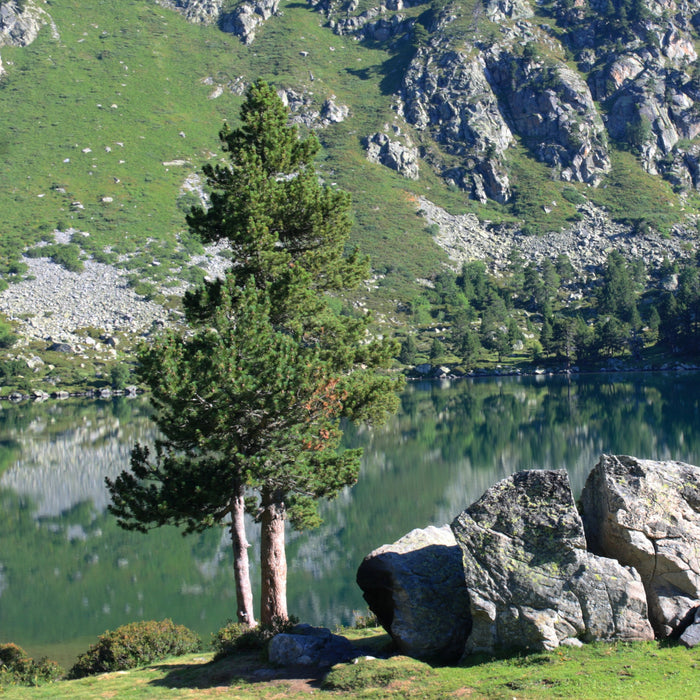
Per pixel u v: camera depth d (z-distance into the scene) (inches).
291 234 1108.5
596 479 725.3
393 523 2018.9
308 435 903.1
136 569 1717.5
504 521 671.1
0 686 815.1
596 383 5502.0
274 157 1092.5
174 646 942.4
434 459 2950.3
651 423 3464.6
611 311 7293.3
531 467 2659.9
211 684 701.9
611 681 550.0
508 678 581.9
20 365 6077.8
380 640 800.9
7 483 2815.0
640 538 658.2
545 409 4212.6
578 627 628.4
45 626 1350.9
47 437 3973.9
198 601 1477.6
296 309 1040.2
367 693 601.9
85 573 1694.1
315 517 1154.0
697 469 701.9
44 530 2121.1
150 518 917.2
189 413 872.9
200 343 941.8
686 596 641.0
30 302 7116.1
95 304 7121.1
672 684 534.6
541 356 6879.9
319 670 698.2
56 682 837.2
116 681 772.6
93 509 2381.9
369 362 1073.5
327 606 1378.0
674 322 6461.6
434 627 687.1
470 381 6181.1
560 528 657.6
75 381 6067.9
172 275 7682.1
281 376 867.4
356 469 967.6
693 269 7628.0
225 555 1833.2
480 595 649.0
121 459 3233.3
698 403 4069.9
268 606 959.0
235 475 925.8
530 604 639.1
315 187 1099.3
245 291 959.0
